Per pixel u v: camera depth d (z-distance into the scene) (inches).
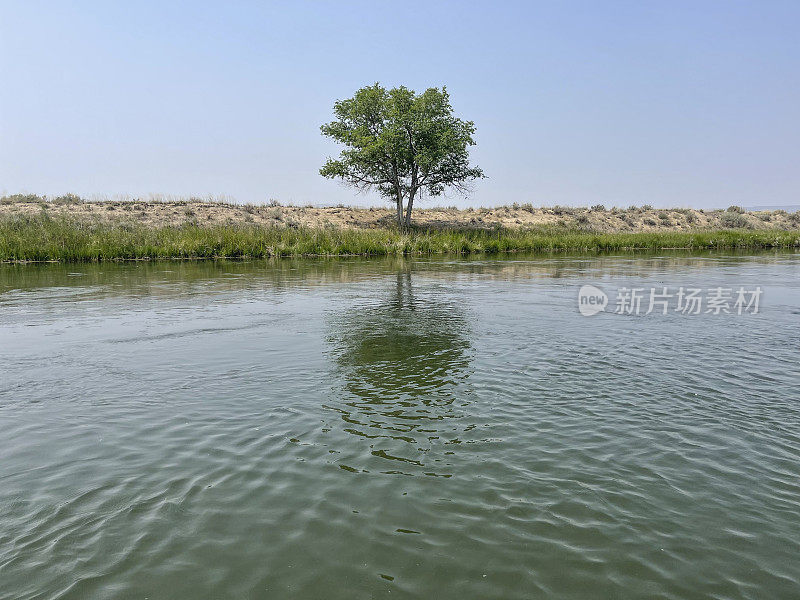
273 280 671.1
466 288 583.8
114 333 347.6
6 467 164.9
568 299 494.9
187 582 116.0
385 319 393.4
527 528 134.6
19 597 111.0
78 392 231.0
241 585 115.1
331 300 491.8
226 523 136.4
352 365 270.2
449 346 309.0
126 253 1048.2
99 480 157.2
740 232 1723.7
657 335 337.7
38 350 303.3
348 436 185.9
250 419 200.8
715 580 117.1
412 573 118.6
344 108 1571.1
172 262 991.6
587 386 237.3
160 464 166.7
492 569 120.0
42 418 202.5
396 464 166.2
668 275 724.0
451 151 1503.4
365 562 122.2
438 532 132.8
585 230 1788.9
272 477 158.6
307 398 222.8
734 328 359.9
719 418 202.1
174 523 136.5
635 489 152.9
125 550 126.3
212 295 529.0
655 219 2064.5
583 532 133.0
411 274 749.9
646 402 218.2
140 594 112.3
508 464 166.6
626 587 114.9
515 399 221.5
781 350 299.9
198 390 233.3
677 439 184.4
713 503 146.2
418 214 1866.4
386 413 206.5
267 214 1635.1
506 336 334.6
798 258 1085.8
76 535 131.6
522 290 564.1
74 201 1583.4
